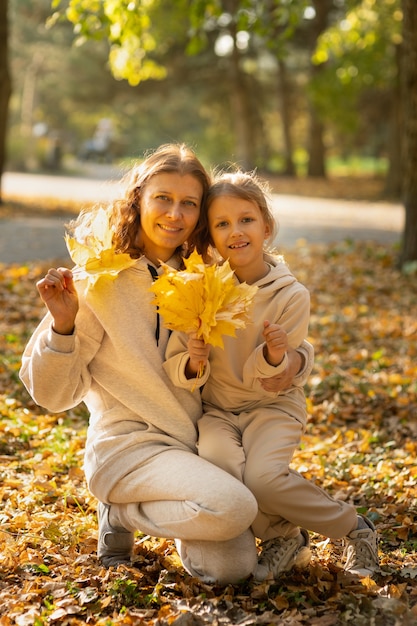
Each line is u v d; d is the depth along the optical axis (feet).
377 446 19.01
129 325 11.03
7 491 14.96
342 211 76.38
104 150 149.69
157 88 133.90
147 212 11.25
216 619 10.14
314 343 27.63
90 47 138.41
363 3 73.87
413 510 14.82
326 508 11.10
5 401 19.83
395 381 23.67
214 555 10.75
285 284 11.53
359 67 84.38
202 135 186.50
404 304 34.22
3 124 59.31
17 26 146.41
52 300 10.51
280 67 131.85
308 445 18.92
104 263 10.94
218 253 12.05
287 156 134.10
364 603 10.50
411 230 39.75
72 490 15.19
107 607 10.65
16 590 11.13
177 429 11.17
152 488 10.65
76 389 11.00
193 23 35.47
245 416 11.44
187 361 10.94
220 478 10.35
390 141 102.22
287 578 11.36
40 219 55.88
